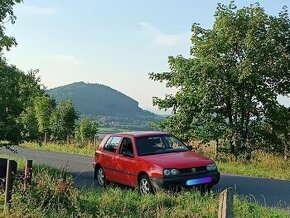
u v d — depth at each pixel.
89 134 41.03
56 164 21.81
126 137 14.11
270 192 13.45
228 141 24.38
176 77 24.89
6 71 19.00
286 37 23.66
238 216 9.65
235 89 23.75
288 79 23.70
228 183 15.29
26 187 9.64
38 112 41.75
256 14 23.62
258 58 23.06
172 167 12.14
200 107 24.12
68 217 8.89
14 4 19.11
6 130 18.56
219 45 23.91
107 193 11.45
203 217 9.55
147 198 11.07
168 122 25.11
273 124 23.94
